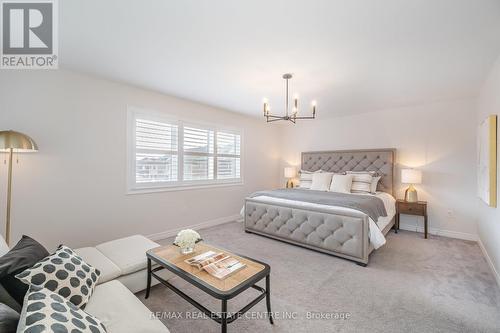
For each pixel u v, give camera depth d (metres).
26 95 2.43
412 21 1.75
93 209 2.89
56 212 2.62
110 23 1.81
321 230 2.94
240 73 2.76
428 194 3.95
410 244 3.35
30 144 2.08
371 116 4.57
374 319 1.72
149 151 3.44
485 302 1.93
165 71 2.72
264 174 5.55
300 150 5.64
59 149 2.64
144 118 3.38
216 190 4.43
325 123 5.22
